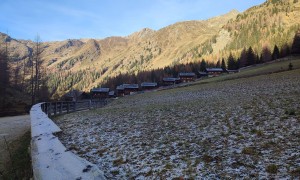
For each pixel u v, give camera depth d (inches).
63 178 140.5
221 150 299.6
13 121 820.0
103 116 785.6
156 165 257.8
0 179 254.1
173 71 7746.1
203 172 231.5
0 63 2223.2
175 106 981.8
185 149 314.8
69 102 1044.5
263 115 533.0
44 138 242.4
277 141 318.7
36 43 2167.8
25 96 2409.0
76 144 370.6
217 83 2623.0
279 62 4379.9
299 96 791.1
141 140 381.7
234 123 475.5
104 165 266.7
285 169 226.7
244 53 6131.9
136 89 5251.0
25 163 282.5
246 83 1989.4
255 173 223.0
